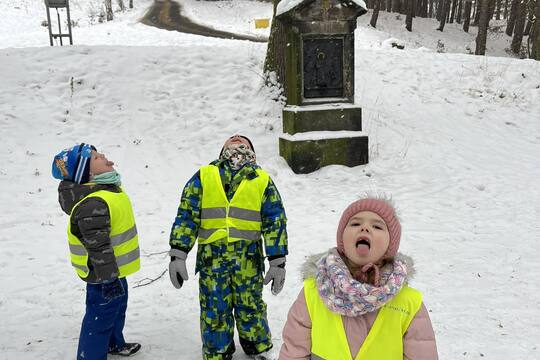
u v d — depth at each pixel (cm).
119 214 293
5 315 407
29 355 342
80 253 288
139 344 345
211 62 1142
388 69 1296
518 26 3500
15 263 522
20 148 838
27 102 956
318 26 826
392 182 813
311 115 848
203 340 308
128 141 899
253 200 302
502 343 353
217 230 300
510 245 558
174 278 291
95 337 298
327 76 859
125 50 1143
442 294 438
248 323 315
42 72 1037
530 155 948
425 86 1238
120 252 297
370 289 159
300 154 840
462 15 5106
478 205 707
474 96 1216
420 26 3900
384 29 3569
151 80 1063
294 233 606
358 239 167
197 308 419
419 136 1002
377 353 169
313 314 179
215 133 951
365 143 870
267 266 511
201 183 302
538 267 496
